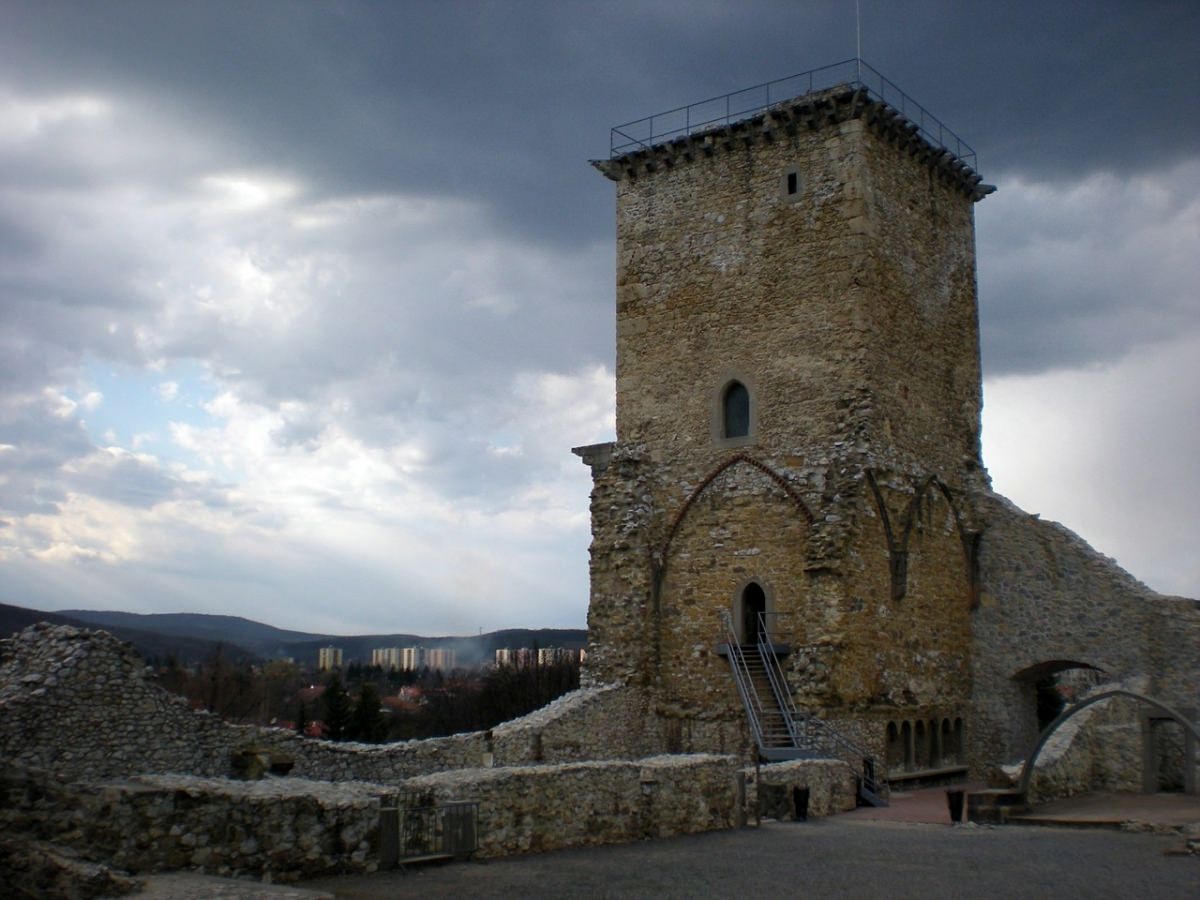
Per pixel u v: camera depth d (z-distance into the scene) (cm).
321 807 1490
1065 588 3541
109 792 1318
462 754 2842
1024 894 1459
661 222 3803
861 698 3141
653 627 3562
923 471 3531
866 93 3431
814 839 2002
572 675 7019
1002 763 3534
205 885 1262
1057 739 2723
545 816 1798
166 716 2292
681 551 3575
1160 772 2953
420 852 1616
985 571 3700
